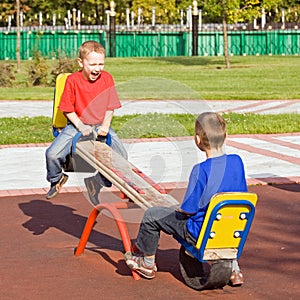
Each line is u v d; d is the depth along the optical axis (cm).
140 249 845
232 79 3744
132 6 7250
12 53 5591
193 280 828
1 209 1202
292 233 1044
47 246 1001
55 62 3984
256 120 2200
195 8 5519
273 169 1511
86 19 7156
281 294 805
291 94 3006
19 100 2891
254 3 4319
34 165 1568
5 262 928
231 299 792
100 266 912
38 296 803
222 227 778
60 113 978
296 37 5791
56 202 1247
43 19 7256
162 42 5725
